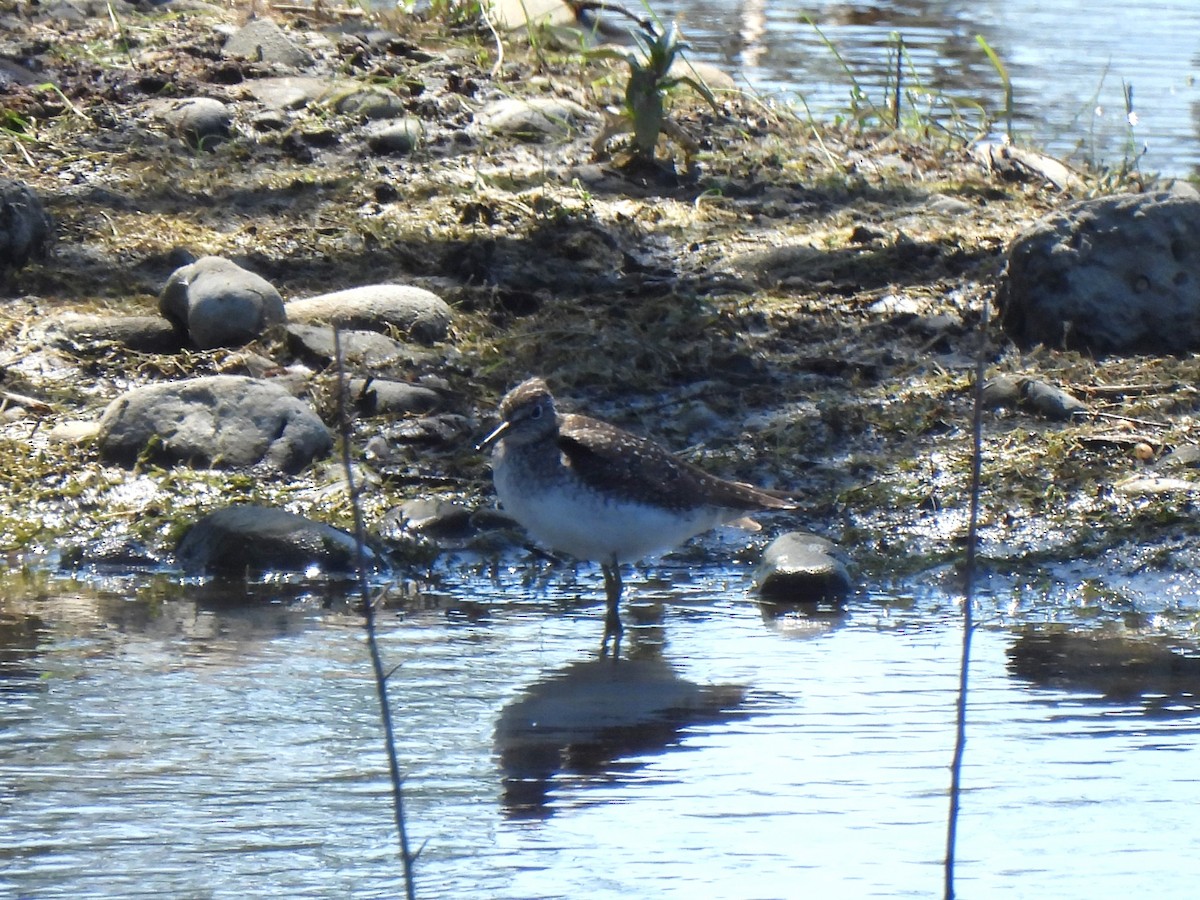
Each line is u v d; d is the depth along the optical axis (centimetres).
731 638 1050
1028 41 2520
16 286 1486
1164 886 737
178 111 1806
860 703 942
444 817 790
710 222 1695
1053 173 1866
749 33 2488
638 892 726
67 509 1205
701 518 1109
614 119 1786
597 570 1181
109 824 778
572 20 2283
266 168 1741
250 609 1076
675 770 848
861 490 1262
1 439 1275
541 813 800
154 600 1089
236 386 1283
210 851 754
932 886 735
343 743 872
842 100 2127
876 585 1160
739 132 1928
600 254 1603
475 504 1238
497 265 1566
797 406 1373
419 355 1402
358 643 1020
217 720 896
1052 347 1466
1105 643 1052
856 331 1494
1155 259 1458
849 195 1794
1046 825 795
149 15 2094
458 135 1838
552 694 947
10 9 2058
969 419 1356
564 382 1388
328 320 1427
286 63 1972
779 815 801
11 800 798
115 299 1479
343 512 1210
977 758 867
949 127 2052
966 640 634
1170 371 1426
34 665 966
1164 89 2247
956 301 1550
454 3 2281
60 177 1678
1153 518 1220
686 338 1460
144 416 1271
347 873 738
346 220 1638
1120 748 884
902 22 2623
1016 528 1219
